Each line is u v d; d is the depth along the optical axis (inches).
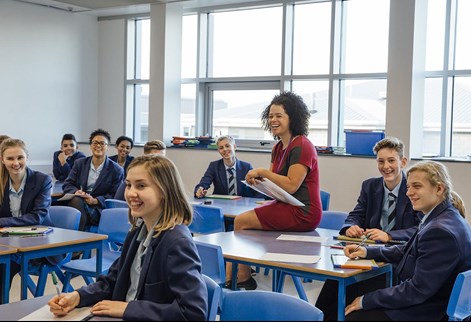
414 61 220.1
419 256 97.9
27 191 148.3
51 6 311.6
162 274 78.5
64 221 155.9
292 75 275.0
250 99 294.7
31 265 141.7
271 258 106.2
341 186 240.4
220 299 78.5
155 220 82.8
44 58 311.1
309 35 271.9
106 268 140.9
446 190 101.4
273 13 282.5
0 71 290.5
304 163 135.7
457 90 232.1
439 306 95.7
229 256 108.8
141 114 334.6
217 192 218.5
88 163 225.6
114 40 335.6
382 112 254.2
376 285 118.0
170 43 291.3
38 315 76.6
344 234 131.7
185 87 314.7
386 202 136.3
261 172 135.8
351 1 259.9
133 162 83.7
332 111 264.8
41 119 311.1
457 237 95.3
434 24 233.9
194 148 283.3
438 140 235.9
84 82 334.0
